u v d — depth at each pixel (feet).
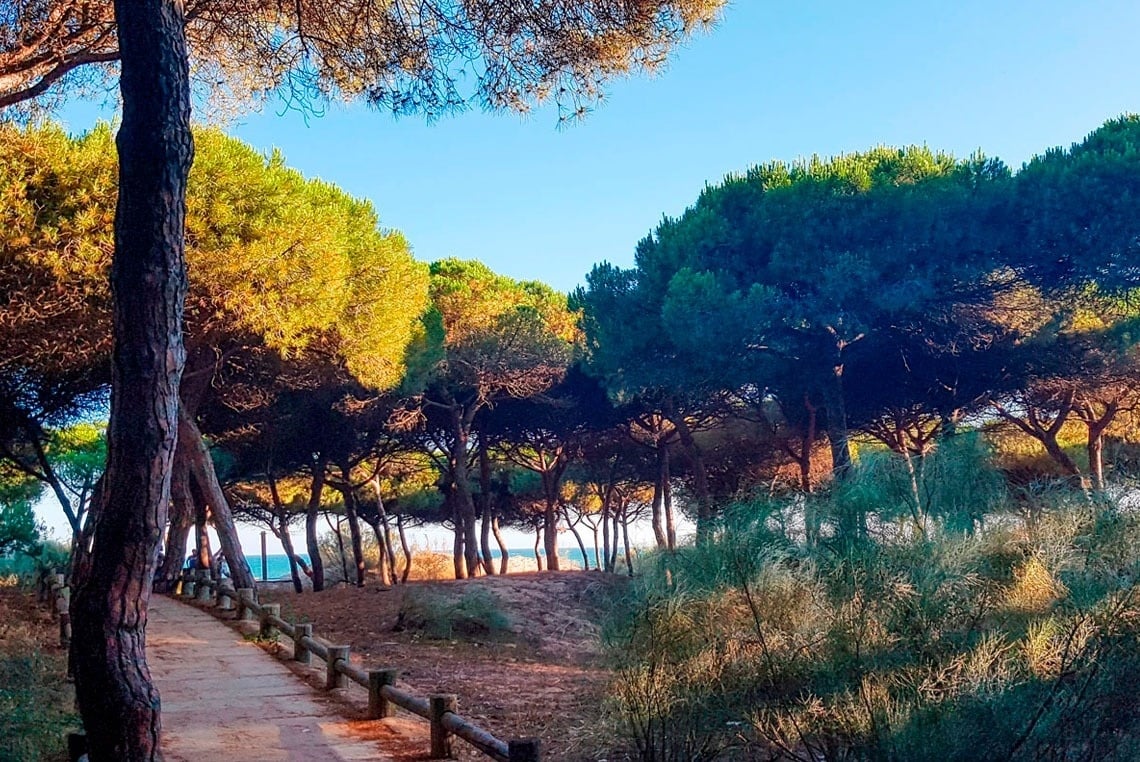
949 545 20.39
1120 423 67.21
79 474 84.07
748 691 20.68
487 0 25.23
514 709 29.63
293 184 49.24
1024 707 17.39
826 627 20.03
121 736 14.19
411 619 49.60
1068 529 20.98
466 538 78.18
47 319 43.55
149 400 14.62
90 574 14.42
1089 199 43.04
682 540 23.95
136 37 15.01
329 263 46.37
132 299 14.69
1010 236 44.83
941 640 18.99
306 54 26.30
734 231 50.78
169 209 14.99
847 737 18.88
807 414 60.95
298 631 34.47
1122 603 18.22
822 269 47.11
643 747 20.93
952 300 47.98
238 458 79.97
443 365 73.26
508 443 90.33
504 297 81.20
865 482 22.09
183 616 48.91
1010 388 55.16
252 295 44.42
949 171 48.34
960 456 22.90
